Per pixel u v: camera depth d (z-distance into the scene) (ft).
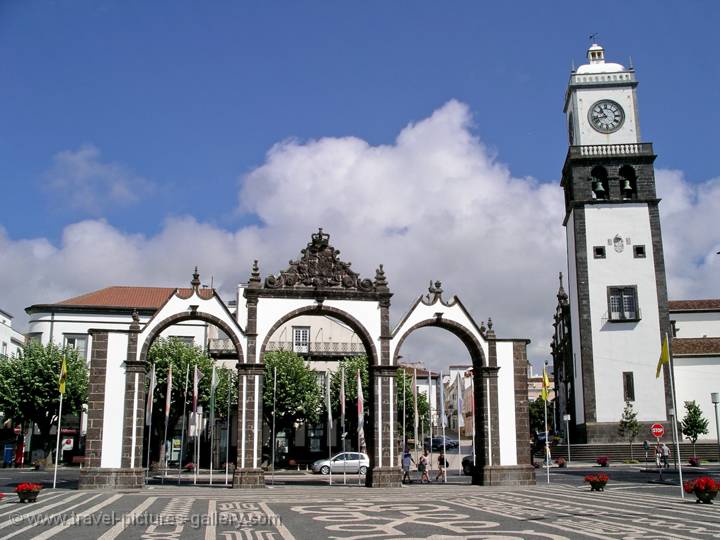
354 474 188.24
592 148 225.76
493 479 134.00
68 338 227.20
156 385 189.16
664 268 217.56
